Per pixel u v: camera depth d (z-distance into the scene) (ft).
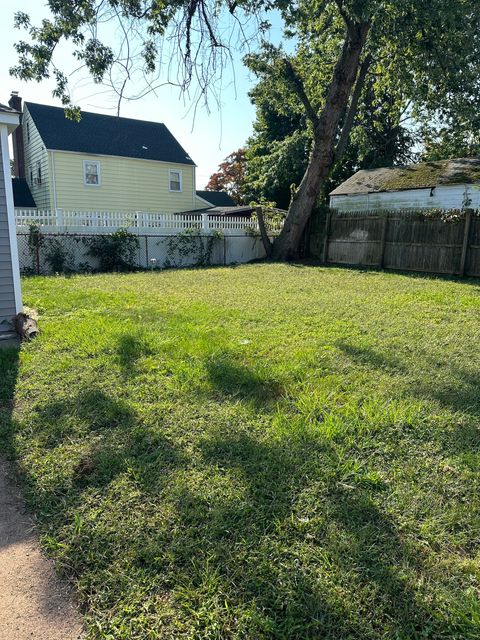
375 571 5.53
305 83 48.73
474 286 28.63
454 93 42.14
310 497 6.95
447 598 5.14
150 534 6.27
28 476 7.82
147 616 5.05
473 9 32.94
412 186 46.47
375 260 42.70
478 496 6.96
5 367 13.07
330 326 17.24
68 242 39.63
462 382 11.42
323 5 33.78
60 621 5.08
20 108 63.52
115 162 61.98
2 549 6.20
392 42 35.60
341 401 10.40
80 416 9.87
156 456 8.22
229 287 28.22
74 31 23.32
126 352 13.99
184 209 69.92
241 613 5.02
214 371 12.16
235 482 7.37
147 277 34.47
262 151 86.38
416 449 8.36
